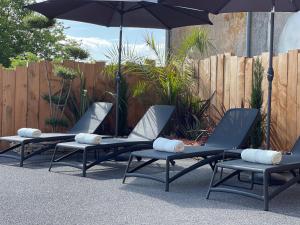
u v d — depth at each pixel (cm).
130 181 468
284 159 412
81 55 782
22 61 774
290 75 575
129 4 598
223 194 417
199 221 324
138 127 579
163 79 716
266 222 325
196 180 483
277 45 741
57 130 679
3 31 1544
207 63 698
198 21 602
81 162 557
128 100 734
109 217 331
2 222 313
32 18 771
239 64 640
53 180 462
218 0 481
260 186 461
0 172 500
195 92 719
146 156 438
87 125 620
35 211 343
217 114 672
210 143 501
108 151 598
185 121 696
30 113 673
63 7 581
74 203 370
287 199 402
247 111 504
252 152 396
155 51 739
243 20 816
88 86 710
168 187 423
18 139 546
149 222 320
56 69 644
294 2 458
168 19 612
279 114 591
